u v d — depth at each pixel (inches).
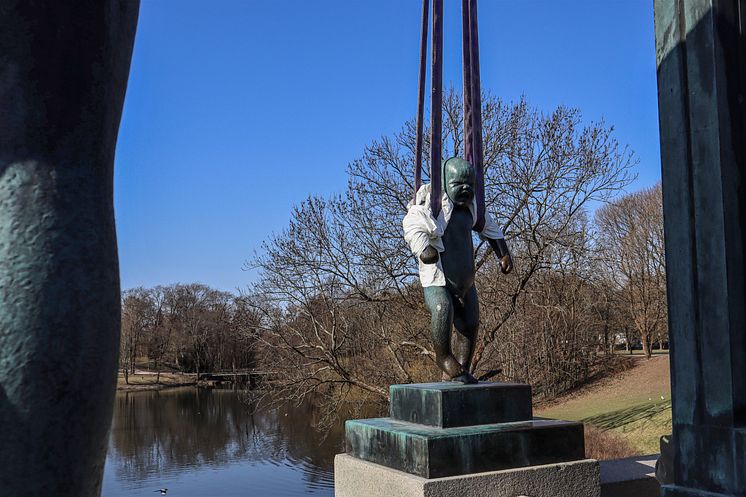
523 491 189.9
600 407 1136.2
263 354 791.1
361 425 215.3
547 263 690.2
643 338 1674.5
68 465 36.6
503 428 196.7
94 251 38.9
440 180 230.1
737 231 103.4
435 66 234.7
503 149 700.7
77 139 39.3
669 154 112.8
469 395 203.2
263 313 743.1
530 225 676.1
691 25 109.4
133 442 1409.9
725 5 107.4
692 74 109.3
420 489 177.8
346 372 732.7
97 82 39.7
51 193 37.8
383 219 716.7
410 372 778.2
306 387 741.9
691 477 105.5
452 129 724.0
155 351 3191.4
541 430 200.2
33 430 35.4
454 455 185.8
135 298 3213.6
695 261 107.0
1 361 35.3
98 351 38.1
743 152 105.7
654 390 1219.2
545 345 1074.1
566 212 684.7
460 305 234.2
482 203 243.9
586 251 696.4
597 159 670.5
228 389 2561.5
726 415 100.5
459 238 231.5
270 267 733.9
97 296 38.4
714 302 103.7
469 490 182.7
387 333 743.7
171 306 3201.3
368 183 729.0
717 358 102.6
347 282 722.2
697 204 107.5
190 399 2256.4
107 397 38.9
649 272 1680.6
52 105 38.0
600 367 1525.6
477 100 249.4
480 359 727.1
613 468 245.8
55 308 36.6
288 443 1208.8
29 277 36.3
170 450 1298.0
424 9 263.1
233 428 1512.1
